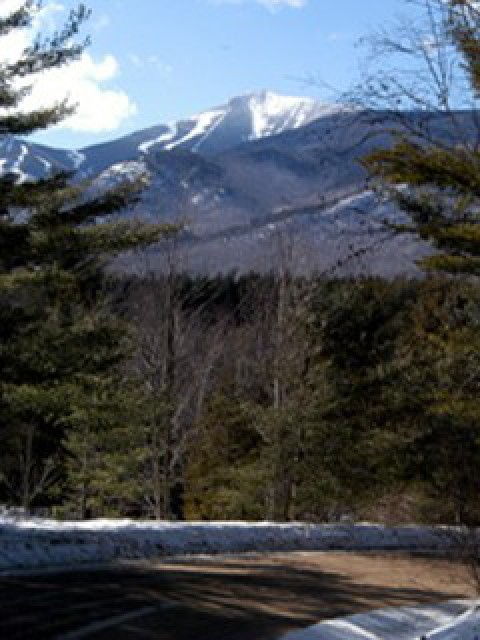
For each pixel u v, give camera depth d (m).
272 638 11.87
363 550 29.39
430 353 26.88
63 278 19.80
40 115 20.16
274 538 27.62
